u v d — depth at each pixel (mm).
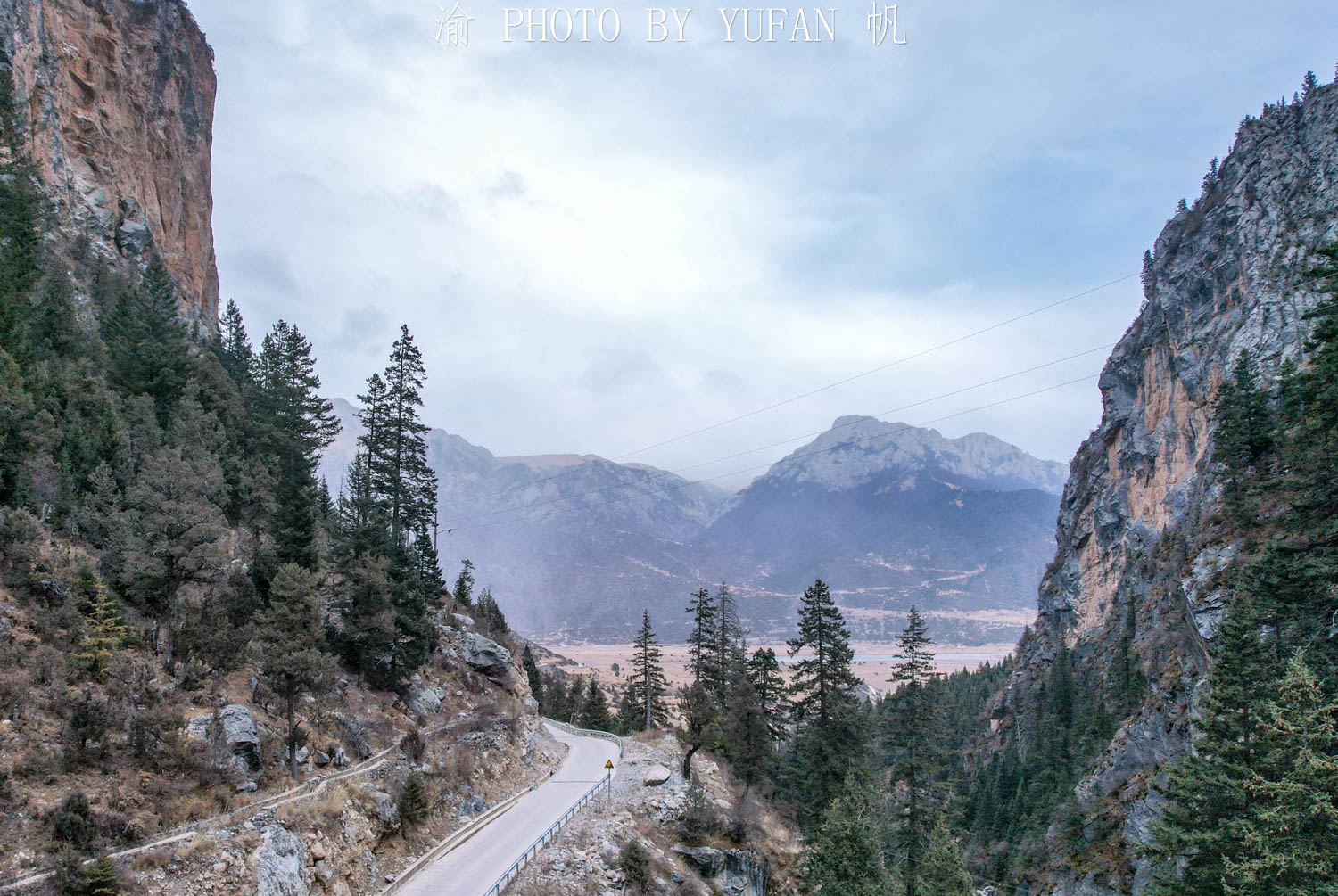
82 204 88062
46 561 32344
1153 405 108438
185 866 22766
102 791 24016
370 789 33250
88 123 91562
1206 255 98938
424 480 61688
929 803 45344
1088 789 55938
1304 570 30703
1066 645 116062
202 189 119188
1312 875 21766
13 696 25344
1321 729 21859
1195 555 53156
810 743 49312
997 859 73750
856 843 36188
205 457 47688
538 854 35312
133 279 85625
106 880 20484
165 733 27234
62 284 58031
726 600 73875
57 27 88312
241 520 50531
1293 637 30922
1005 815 83062
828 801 46938
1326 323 29281
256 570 42062
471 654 56188
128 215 94375
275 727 33062
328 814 29344
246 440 59812
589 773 52375
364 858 30016
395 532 56406
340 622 45562
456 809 38938
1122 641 89125
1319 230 79188
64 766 24125
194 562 35125
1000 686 139125
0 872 19594
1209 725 27141
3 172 62500
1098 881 45656
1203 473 79375
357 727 38094
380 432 58781
